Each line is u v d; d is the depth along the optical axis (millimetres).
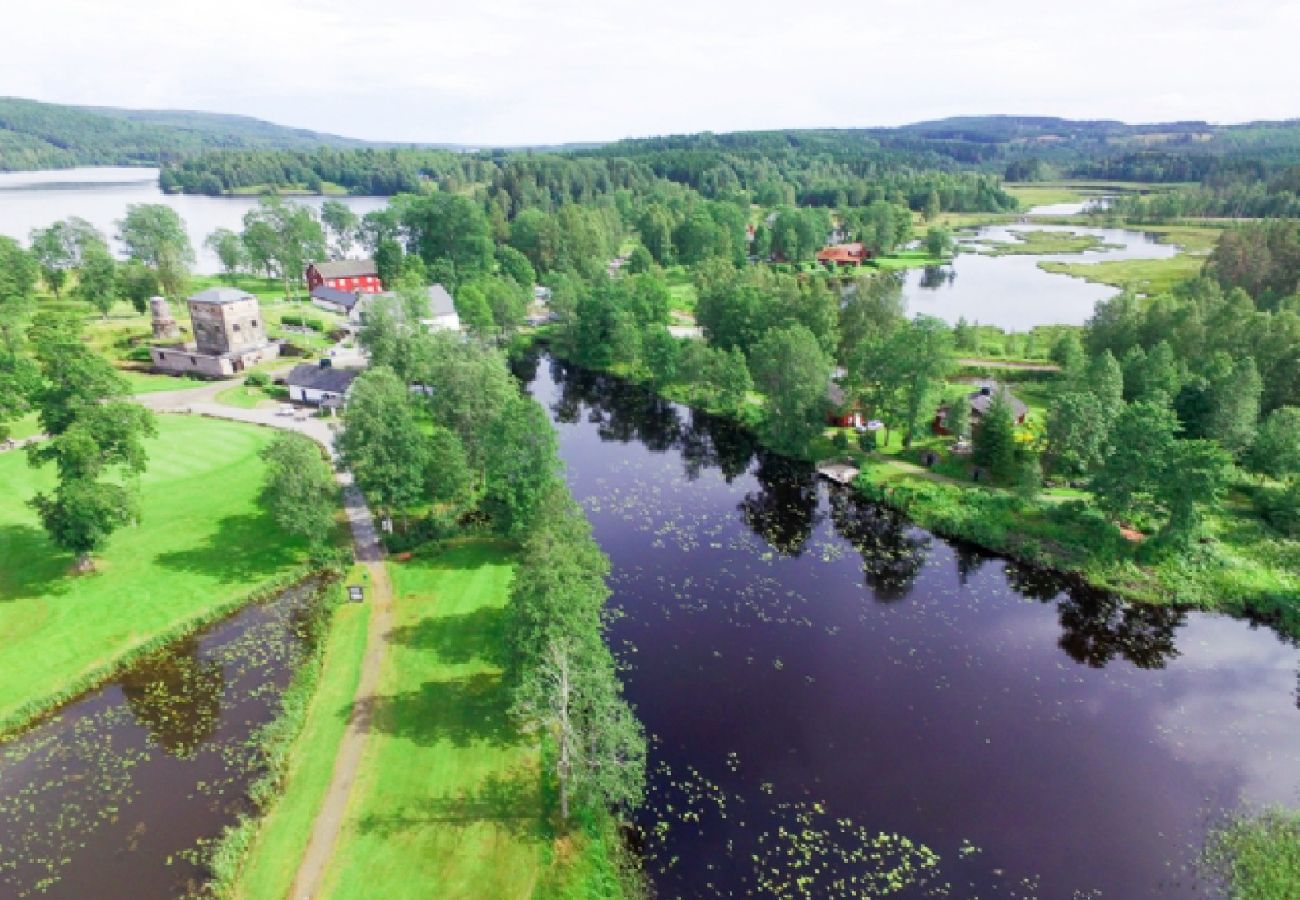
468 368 77688
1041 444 84000
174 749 46750
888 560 72500
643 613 63125
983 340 136000
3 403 87500
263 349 122375
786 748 48688
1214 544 69812
